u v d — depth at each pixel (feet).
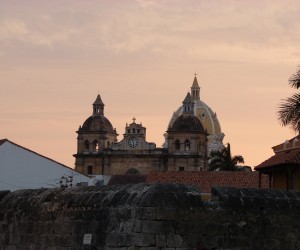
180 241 75.87
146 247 74.59
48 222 89.30
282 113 144.25
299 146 207.72
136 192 77.66
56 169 298.97
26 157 291.79
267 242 80.74
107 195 81.15
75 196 85.92
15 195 99.76
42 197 92.27
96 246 79.92
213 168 545.85
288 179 192.44
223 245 78.38
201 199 78.02
